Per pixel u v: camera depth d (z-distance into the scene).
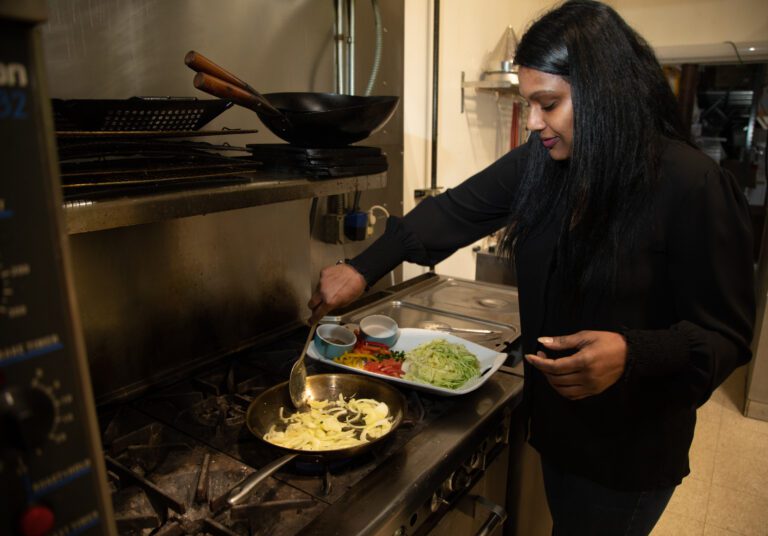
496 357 1.43
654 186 0.93
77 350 0.39
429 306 1.91
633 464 1.07
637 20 4.26
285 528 0.85
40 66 0.35
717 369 0.87
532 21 1.06
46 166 0.36
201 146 1.12
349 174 1.27
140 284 1.28
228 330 1.52
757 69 5.30
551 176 1.10
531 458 1.54
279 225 1.61
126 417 1.18
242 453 1.04
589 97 0.90
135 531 0.85
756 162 5.47
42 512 0.38
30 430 0.36
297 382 1.22
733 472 2.48
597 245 0.98
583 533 1.20
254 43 1.47
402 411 1.12
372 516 0.88
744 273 0.91
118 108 0.89
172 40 1.28
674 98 0.99
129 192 0.86
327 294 1.23
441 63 2.45
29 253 0.36
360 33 1.81
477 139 2.91
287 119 1.15
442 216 1.34
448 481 1.09
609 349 0.86
